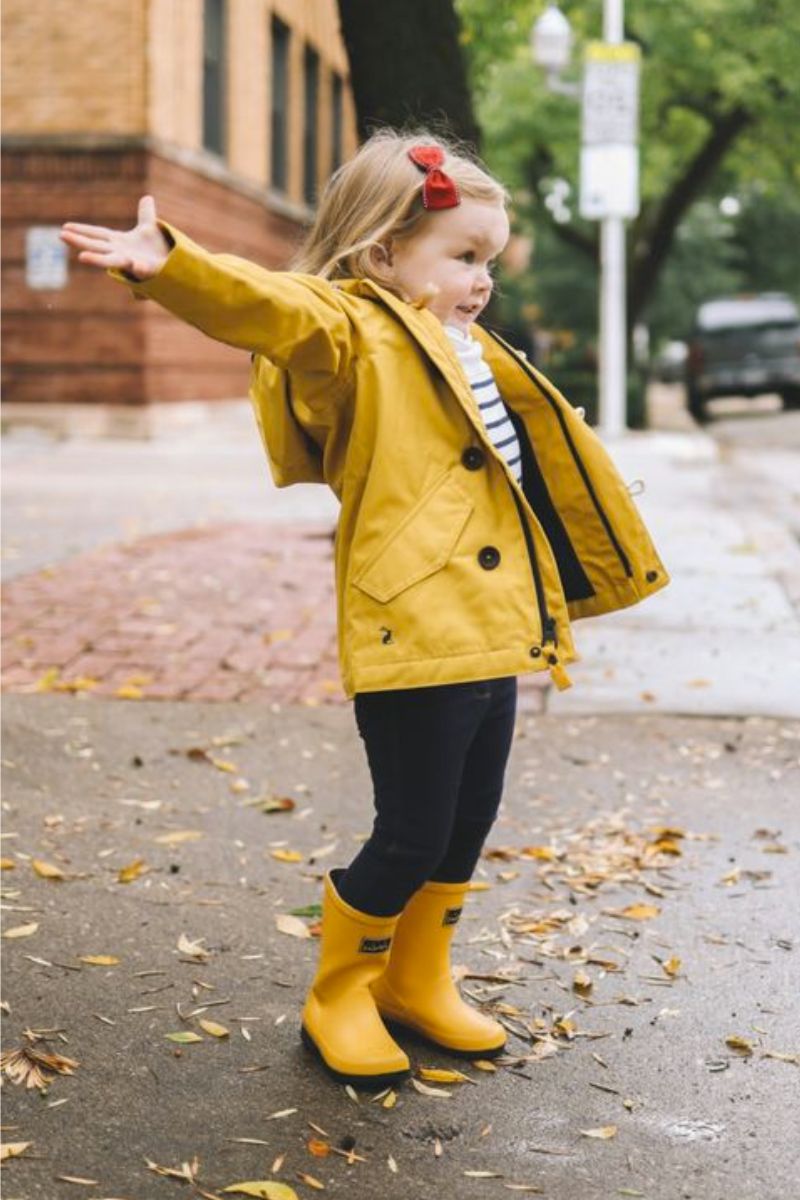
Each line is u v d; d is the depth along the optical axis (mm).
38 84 18781
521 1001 3605
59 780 5250
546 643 3031
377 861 3156
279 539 10078
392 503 2947
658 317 43375
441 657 2924
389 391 2941
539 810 5012
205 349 21859
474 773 3244
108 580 8531
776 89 24109
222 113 22203
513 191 28891
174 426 19828
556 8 21984
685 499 12898
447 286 3072
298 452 3146
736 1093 3188
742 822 4895
